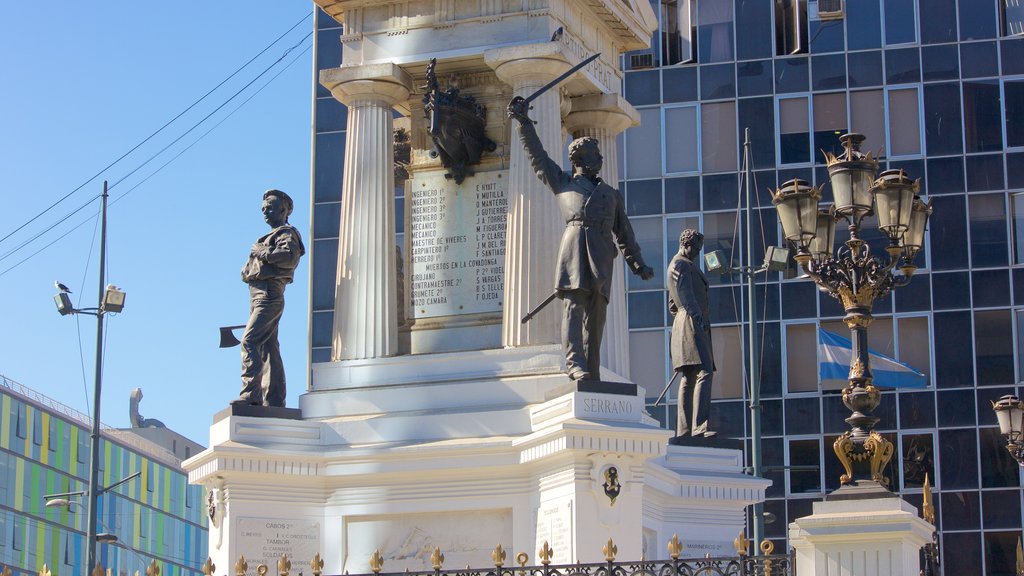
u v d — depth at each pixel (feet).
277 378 64.08
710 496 67.31
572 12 69.00
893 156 153.48
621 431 57.06
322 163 163.94
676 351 69.67
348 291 66.28
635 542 57.26
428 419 62.03
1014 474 147.64
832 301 150.92
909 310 150.61
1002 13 153.89
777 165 154.40
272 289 63.93
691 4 157.17
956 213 151.74
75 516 246.47
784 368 150.82
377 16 68.59
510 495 60.03
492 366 63.26
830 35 155.43
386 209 66.85
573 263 58.29
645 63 157.17
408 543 61.16
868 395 51.72
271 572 61.26
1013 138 152.25
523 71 65.67
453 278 67.97
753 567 49.16
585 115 72.18
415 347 67.87
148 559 268.62
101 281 131.03
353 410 63.87
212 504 62.18
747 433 150.71
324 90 165.17
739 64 156.04
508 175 67.72
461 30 67.26
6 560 226.99
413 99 69.87
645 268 60.49
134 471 263.90
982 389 148.97
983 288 150.20
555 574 49.39
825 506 49.24
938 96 153.58
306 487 62.28
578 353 58.54
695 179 155.12
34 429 235.40
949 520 147.74
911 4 154.81
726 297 152.97
